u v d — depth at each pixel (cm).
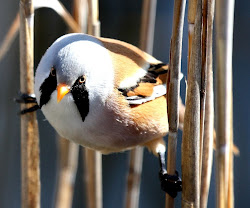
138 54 909
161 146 908
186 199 674
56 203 988
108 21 1216
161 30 1242
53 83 798
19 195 1134
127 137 862
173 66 677
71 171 988
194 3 660
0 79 1084
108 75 826
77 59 793
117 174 1263
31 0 782
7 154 1086
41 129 1255
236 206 1200
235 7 1243
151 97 866
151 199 1262
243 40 1243
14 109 1103
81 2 898
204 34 655
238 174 1210
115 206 1253
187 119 667
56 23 1166
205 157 762
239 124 1230
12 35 848
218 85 775
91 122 823
